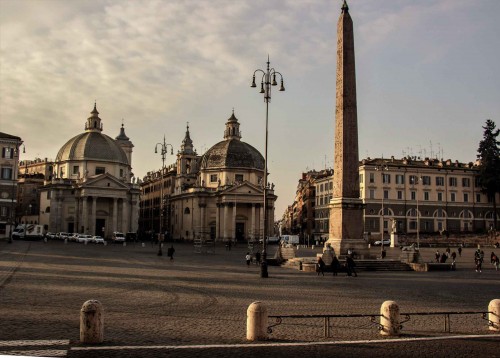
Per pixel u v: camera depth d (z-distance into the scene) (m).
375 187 86.62
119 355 9.82
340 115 33.78
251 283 23.89
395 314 12.24
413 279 27.78
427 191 89.44
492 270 37.44
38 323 12.68
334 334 12.23
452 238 82.88
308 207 113.50
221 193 97.81
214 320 13.69
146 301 17.02
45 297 17.14
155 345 10.69
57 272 26.66
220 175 102.00
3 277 23.11
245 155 102.75
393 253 56.81
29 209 117.94
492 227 91.56
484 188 90.88
